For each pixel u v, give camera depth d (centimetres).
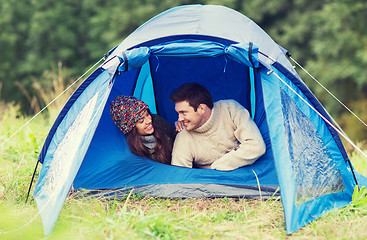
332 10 1128
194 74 425
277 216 306
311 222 293
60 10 1391
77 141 312
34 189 354
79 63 1395
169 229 277
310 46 1190
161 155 372
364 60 1049
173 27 357
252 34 356
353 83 1161
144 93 436
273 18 1241
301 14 1196
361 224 287
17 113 653
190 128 356
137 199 347
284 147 301
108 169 368
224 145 364
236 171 356
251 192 349
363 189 335
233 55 316
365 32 1123
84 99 349
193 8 375
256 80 408
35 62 1365
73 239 266
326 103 1159
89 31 1384
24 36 1452
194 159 375
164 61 417
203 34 328
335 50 1109
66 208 321
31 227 289
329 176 325
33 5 1438
